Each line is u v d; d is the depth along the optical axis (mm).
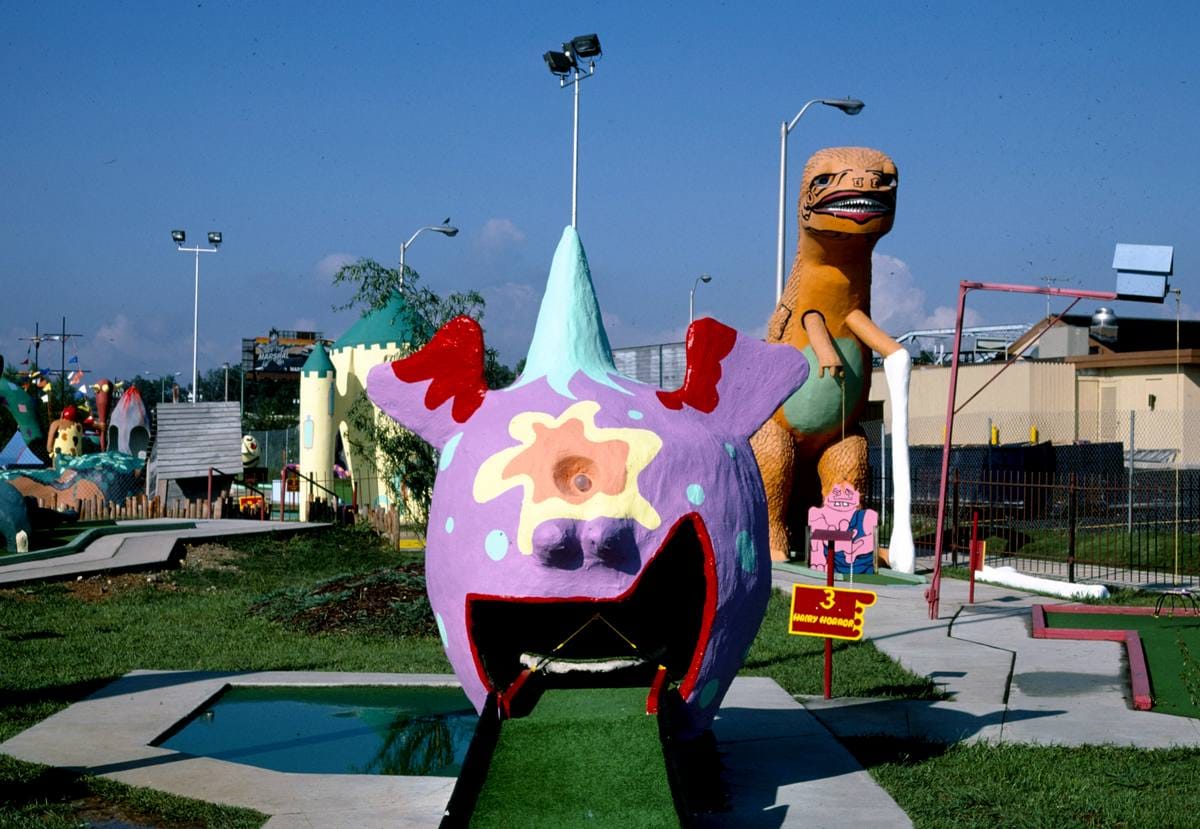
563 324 7887
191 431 32375
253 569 20656
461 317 7859
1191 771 8211
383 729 9867
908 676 11766
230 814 7234
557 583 6746
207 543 22391
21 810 7293
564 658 7516
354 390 30344
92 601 16797
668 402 7547
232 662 12672
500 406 7469
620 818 6035
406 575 16453
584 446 6973
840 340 20828
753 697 10711
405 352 20641
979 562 20359
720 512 7129
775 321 21188
